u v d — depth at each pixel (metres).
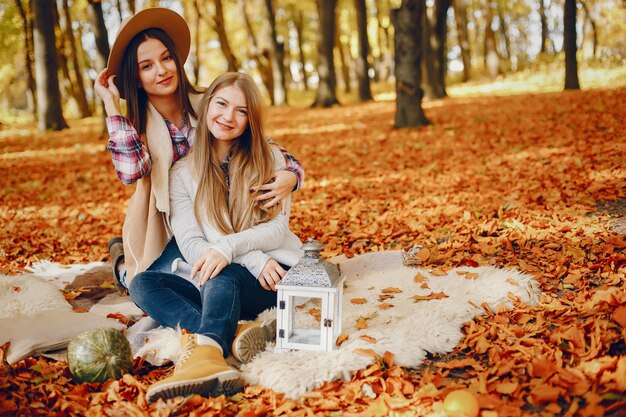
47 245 5.68
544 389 2.30
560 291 3.47
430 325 3.01
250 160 3.33
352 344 2.81
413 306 3.30
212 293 2.93
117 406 2.49
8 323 3.19
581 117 11.00
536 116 12.21
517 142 9.48
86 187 9.24
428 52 21.31
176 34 3.59
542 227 4.62
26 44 23.95
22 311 3.64
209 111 3.26
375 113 18.23
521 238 4.48
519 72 26.94
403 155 9.93
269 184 3.33
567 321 2.97
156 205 3.38
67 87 28.08
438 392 2.39
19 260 5.13
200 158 3.31
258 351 2.90
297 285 2.81
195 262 3.21
